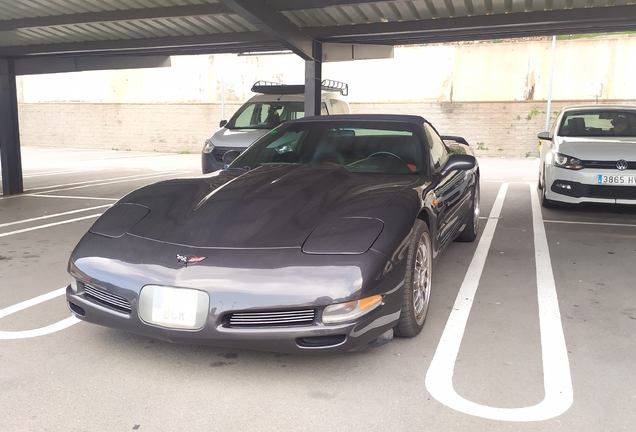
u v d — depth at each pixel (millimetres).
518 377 2547
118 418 2184
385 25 7027
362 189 3074
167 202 2998
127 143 22172
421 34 7254
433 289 3914
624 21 6477
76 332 3057
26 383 2467
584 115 7699
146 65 9383
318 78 7551
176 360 2709
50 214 7078
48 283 4043
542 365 2676
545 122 17859
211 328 2389
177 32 7824
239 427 2123
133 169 14016
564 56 17516
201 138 21094
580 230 6051
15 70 9195
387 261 2514
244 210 2789
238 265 2428
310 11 6504
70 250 5125
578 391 2414
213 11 6559
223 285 2383
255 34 7660
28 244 5355
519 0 6113
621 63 17125
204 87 20797
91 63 9359
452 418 2193
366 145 3787
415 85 18938
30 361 2688
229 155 4176
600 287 3975
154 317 2473
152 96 21469
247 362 2691
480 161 16906
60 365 2646
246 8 5598
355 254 2459
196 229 2674
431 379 2521
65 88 22672
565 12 6410
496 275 4281
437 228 3473
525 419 2186
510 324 3230
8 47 8570
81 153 20484
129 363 2672
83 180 11219
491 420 2178
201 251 2520
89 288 2684
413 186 3178
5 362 2676
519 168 14406
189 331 2418
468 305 3572
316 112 7559
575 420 2178
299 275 2377
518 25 6734
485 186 10242
